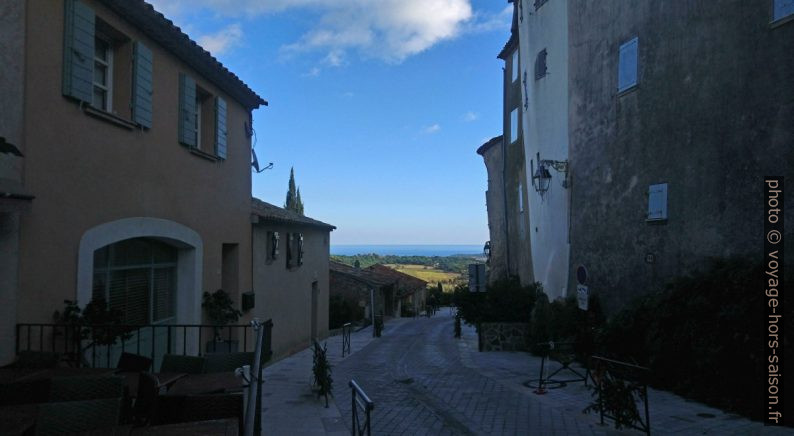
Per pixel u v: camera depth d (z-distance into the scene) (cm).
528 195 1842
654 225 1061
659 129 1049
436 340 2148
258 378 546
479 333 1697
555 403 819
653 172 1066
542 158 1633
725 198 890
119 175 794
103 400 407
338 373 1248
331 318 2909
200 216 1074
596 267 1268
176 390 495
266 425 682
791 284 745
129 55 824
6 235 587
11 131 596
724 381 748
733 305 759
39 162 633
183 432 379
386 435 655
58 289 661
